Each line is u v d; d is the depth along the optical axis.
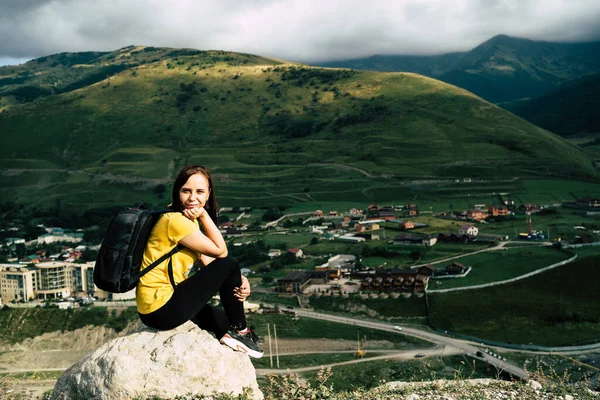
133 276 6.93
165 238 7.08
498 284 92.62
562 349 70.56
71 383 7.20
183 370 7.09
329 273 106.81
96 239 175.00
